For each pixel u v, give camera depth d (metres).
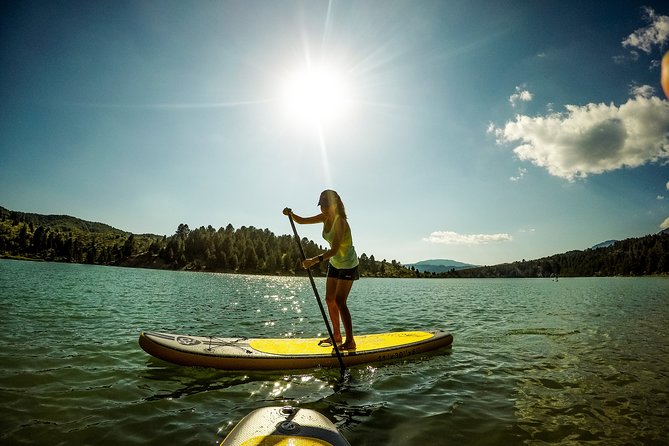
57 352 5.84
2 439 2.90
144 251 185.62
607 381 4.99
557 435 3.27
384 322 11.51
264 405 3.87
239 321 10.97
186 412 3.64
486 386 4.71
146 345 5.07
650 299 25.19
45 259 167.88
